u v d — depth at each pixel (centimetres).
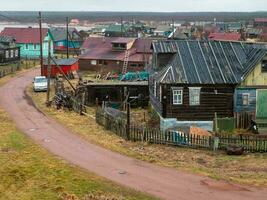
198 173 2936
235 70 4309
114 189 2645
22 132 4041
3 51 9075
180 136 3625
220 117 4250
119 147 3572
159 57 4516
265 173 2962
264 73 4225
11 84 6981
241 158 3338
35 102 5553
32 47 10762
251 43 4684
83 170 2989
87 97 5594
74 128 4216
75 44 11831
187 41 4572
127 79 6875
